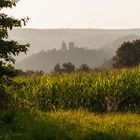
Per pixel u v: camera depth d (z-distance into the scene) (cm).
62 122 2355
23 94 4572
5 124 2134
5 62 2566
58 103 4556
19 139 1862
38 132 1972
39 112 2688
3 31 2469
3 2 2470
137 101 4481
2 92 2594
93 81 4672
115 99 4362
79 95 4556
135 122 2725
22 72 2638
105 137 2012
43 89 4588
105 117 3005
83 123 2411
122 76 4644
